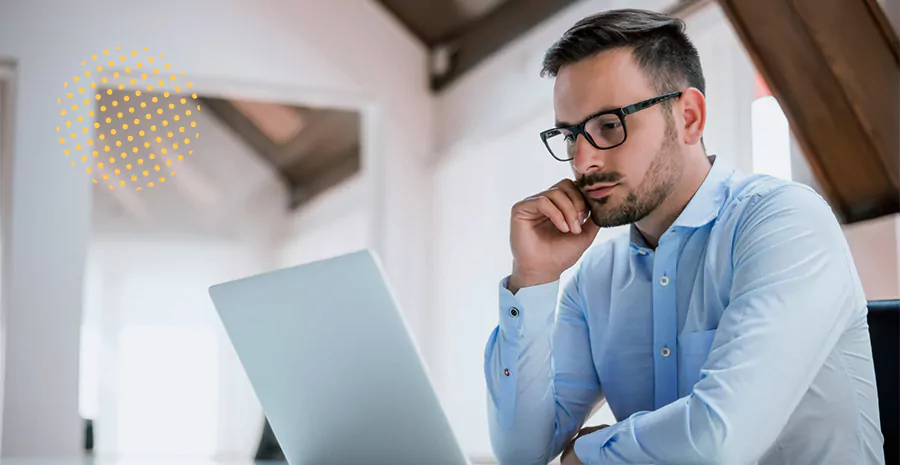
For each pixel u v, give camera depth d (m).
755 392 1.21
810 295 1.27
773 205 1.38
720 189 1.49
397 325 1.06
